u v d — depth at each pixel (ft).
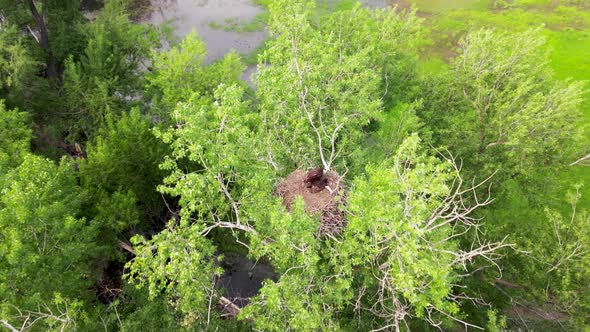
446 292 47.80
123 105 116.88
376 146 93.25
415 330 72.43
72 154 122.42
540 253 73.15
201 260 61.52
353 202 51.70
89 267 81.35
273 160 69.77
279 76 75.46
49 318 53.93
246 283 97.91
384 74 113.39
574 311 70.64
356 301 63.00
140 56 128.88
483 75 95.71
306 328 48.96
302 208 51.85
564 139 95.20
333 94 77.82
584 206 119.34
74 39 120.06
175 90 105.91
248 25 196.34
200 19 199.72
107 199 78.95
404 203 51.24
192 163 91.20
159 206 97.66
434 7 216.74
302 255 53.21
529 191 98.17
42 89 110.52
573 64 174.09
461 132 97.50
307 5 107.86
